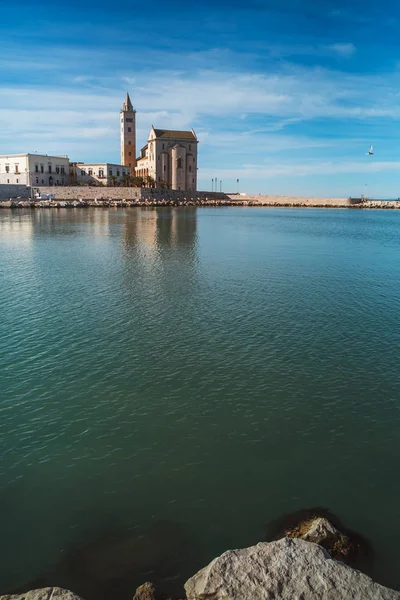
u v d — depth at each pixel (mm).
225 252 53562
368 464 13258
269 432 14812
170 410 16109
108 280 36062
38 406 16281
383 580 9367
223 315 26625
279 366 19641
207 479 12570
